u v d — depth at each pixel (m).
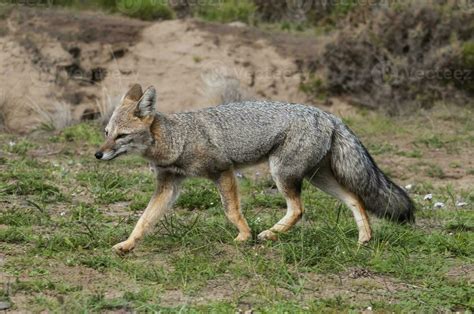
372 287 10.94
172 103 25.09
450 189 17.20
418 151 20.59
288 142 12.74
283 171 12.83
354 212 13.06
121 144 12.16
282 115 12.80
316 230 12.77
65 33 26.34
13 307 9.76
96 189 16.20
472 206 15.97
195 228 12.87
